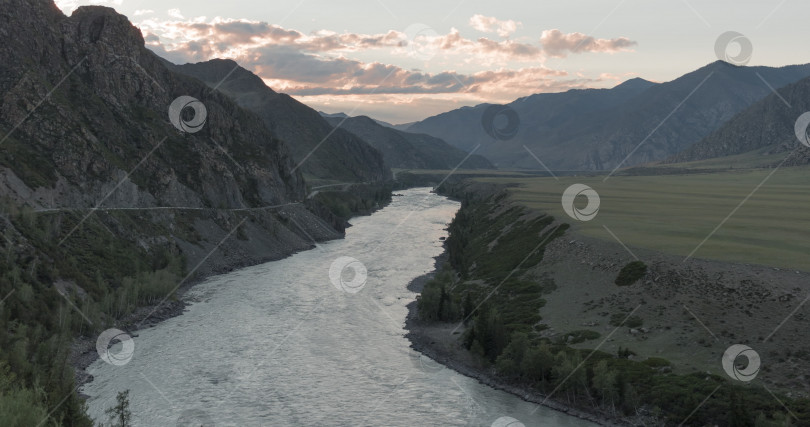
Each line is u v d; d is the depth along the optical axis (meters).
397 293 122.31
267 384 74.00
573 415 65.62
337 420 64.44
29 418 49.78
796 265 78.50
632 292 86.12
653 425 60.78
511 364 75.94
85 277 108.88
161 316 105.00
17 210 113.44
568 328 83.19
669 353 70.31
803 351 63.16
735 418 56.00
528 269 112.38
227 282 136.12
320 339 92.12
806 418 54.16
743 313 72.31
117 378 75.56
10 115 140.38
